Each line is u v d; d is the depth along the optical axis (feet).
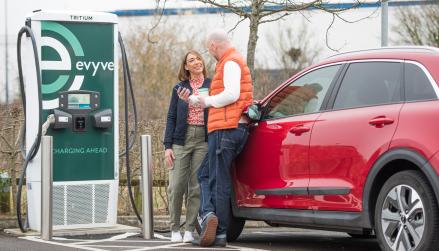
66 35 33.71
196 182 31.68
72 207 34.12
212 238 29.96
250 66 42.47
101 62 34.37
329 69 29.27
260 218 30.45
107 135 34.63
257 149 30.71
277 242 32.76
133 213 40.83
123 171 41.96
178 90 30.71
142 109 93.35
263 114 31.12
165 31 96.89
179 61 96.58
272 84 76.89
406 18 96.48
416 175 24.70
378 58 27.48
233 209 31.81
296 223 28.86
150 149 33.06
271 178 30.04
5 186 38.88
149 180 32.94
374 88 27.07
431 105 24.79
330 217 27.43
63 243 31.09
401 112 25.54
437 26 95.71
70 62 33.81
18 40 33.86
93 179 34.45
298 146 28.84
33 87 33.65
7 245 30.14
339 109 27.96
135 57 96.94
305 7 42.22
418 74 25.80
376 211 25.81
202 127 31.48
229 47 30.22
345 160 26.99
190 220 31.83
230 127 29.86
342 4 46.16
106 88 34.50
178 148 31.55
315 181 28.07
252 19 42.47
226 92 29.48
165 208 41.16
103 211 34.71
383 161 25.63
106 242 31.60
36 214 33.91
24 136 34.76
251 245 31.60
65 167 33.91
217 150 30.04
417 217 24.61
